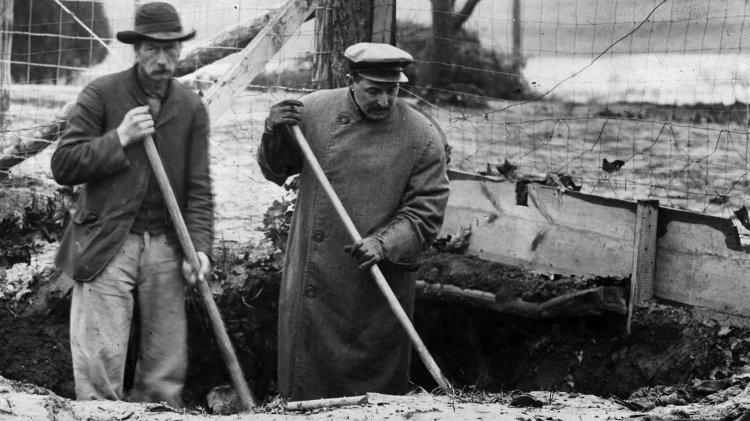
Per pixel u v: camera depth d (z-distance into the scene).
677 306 7.43
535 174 9.89
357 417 5.23
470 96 11.16
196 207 7.19
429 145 7.34
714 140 10.55
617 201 7.66
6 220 8.37
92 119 6.93
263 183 9.64
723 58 11.14
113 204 6.93
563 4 11.73
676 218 7.43
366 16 9.09
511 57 11.52
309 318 7.36
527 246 8.23
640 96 11.47
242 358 8.52
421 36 10.97
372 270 7.10
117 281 6.97
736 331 7.07
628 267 7.61
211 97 8.27
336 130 7.27
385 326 7.38
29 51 10.50
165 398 7.19
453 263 8.52
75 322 7.05
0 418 4.95
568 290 7.86
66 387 8.02
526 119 11.31
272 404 6.22
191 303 8.34
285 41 8.54
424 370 8.61
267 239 8.76
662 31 11.53
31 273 8.29
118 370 7.05
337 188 7.27
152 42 6.86
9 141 9.69
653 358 7.36
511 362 8.26
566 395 5.95
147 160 6.98
